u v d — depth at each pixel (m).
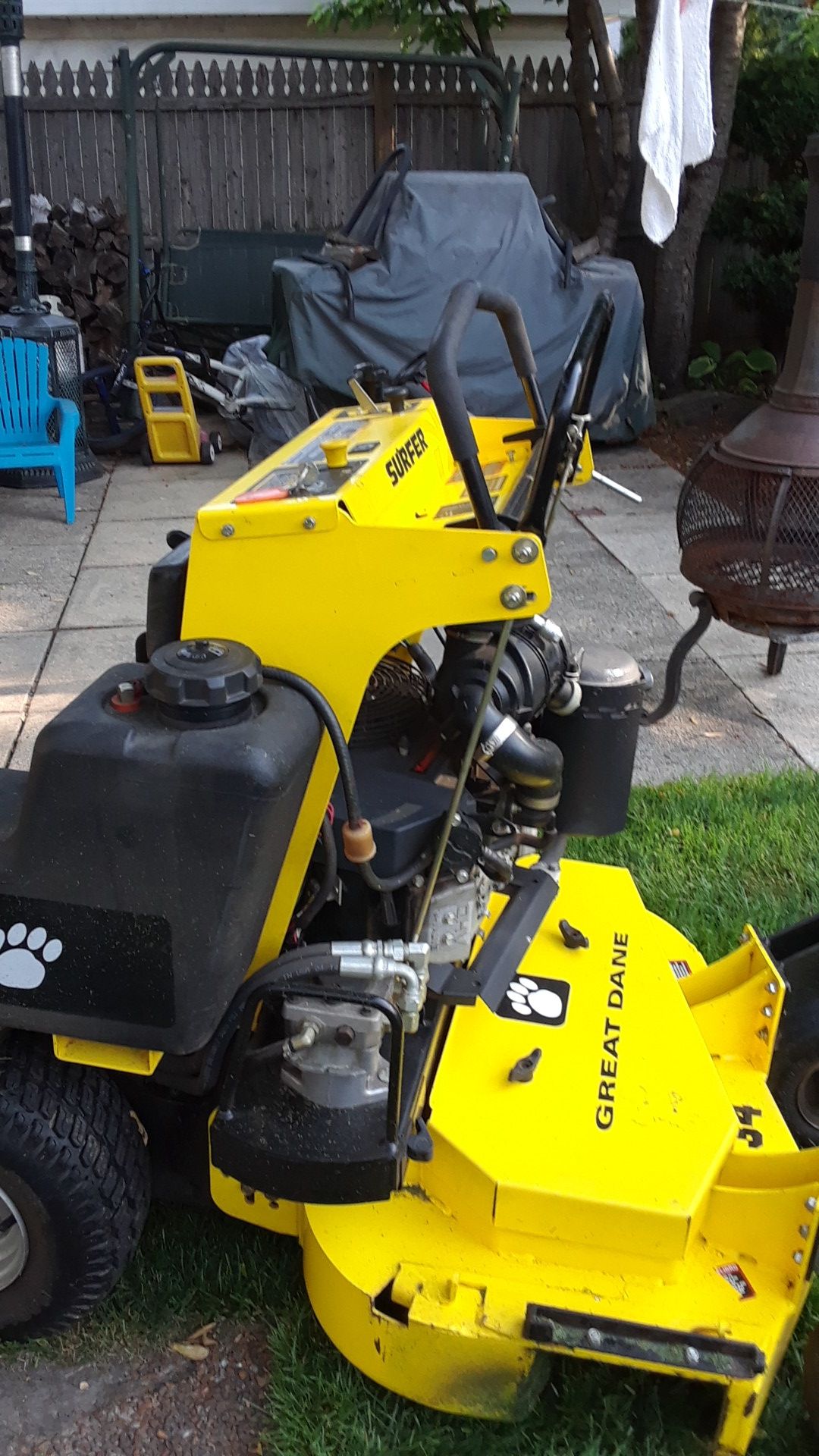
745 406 9.45
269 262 9.52
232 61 11.76
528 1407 2.01
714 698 5.01
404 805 2.12
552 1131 2.12
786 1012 2.59
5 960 1.89
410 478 2.21
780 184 10.12
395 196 7.92
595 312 2.21
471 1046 2.31
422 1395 2.02
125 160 9.84
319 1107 2.03
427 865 2.14
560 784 2.31
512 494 2.35
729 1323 1.94
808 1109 2.63
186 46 8.88
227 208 10.81
